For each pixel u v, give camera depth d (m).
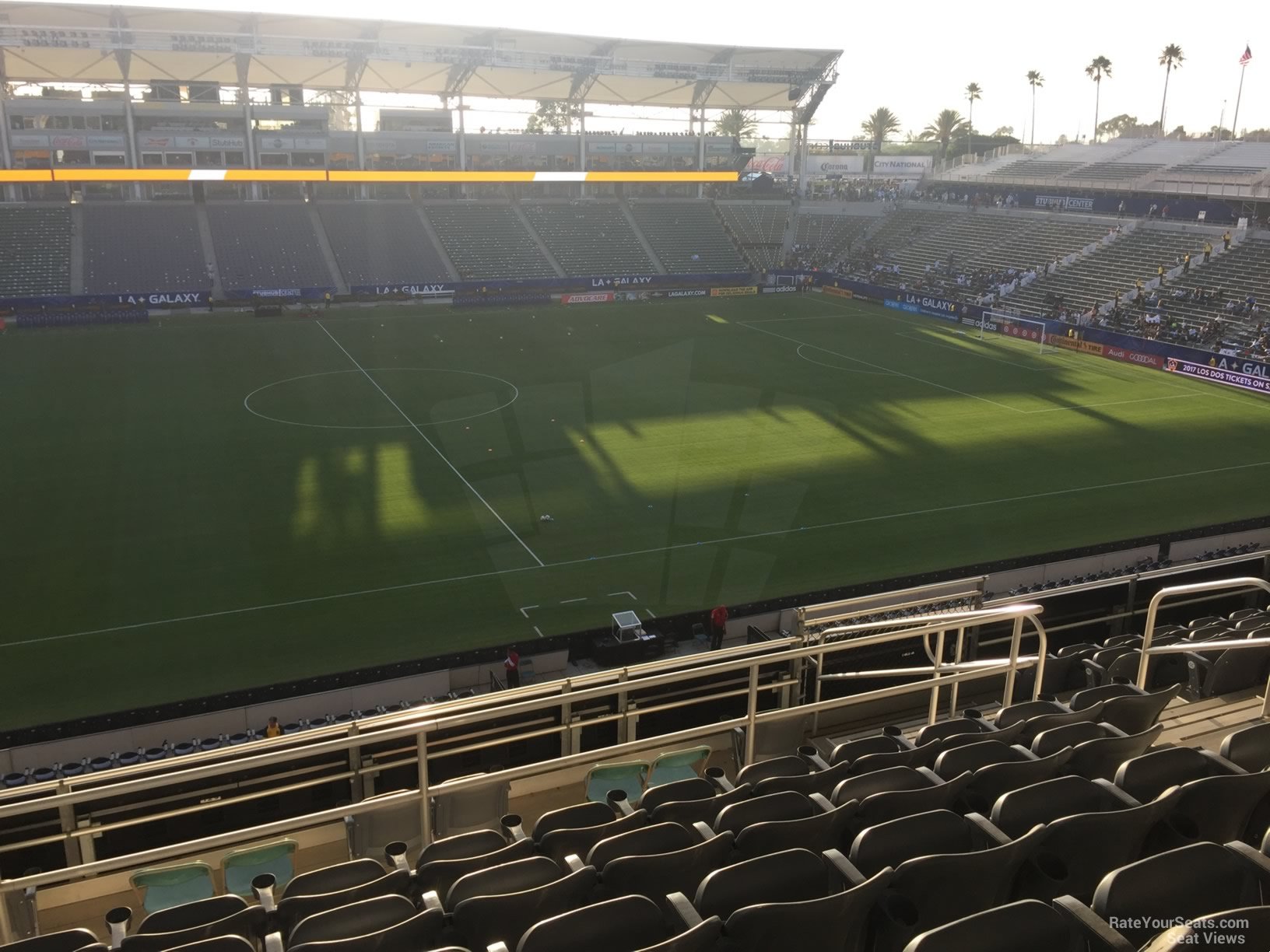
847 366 59.06
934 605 17.23
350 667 25.42
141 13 72.00
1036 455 43.09
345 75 84.81
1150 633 11.65
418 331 67.25
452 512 34.81
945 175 108.81
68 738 19.17
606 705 14.07
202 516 35.06
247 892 8.79
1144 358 61.81
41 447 42.56
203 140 82.62
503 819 8.66
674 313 77.94
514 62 83.19
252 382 53.16
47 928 8.45
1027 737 9.99
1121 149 99.31
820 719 12.67
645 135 98.25
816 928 5.90
